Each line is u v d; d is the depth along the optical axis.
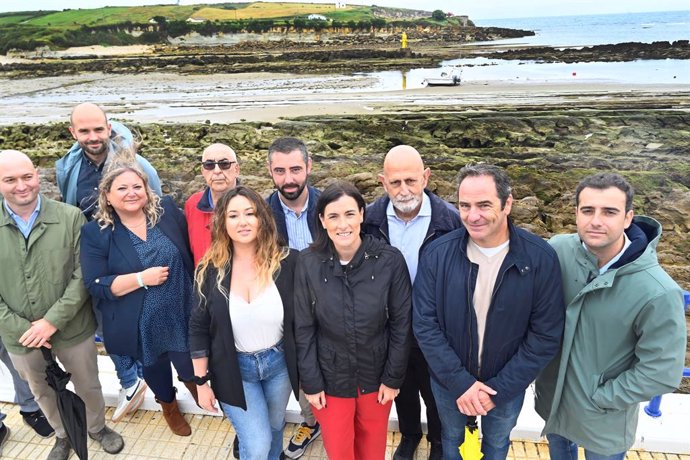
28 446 3.81
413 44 69.38
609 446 2.77
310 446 3.75
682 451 3.51
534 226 10.90
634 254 2.53
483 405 2.80
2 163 3.06
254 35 76.44
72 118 4.02
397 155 3.16
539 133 18.28
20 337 3.28
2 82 43.06
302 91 31.00
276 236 3.04
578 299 2.68
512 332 2.78
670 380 2.47
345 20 90.44
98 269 3.27
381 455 3.24
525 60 46.22
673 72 34.00
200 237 3.56
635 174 12.43
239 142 17.75
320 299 2.93
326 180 14.06
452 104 23.84
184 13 102.62
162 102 28.23
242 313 2.97
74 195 4.16
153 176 4.29
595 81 30.42
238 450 3.62
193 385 3.77
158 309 3.38
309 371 3.01
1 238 3.20
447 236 2.95
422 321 2.91
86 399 3.64
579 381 2.73
